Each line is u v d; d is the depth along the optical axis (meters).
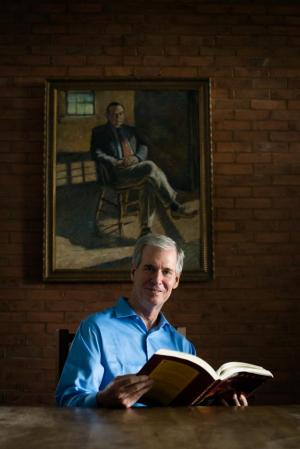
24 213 4.48
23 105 4.57
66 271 4.37
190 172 4.48
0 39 4.61
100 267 4.39
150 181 4.47
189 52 4.64
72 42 4.62
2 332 4.36
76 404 1.83
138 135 4.51
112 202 4.45
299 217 4.54
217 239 4.50
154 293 2.33
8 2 4.64
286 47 4.66
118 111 4.52
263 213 4.54
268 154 4.59
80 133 4.50
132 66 4.62
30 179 4.51
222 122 4.60
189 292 4.42
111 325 2.24
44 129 4.47
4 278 4.41
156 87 4.53
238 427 1.30
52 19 4.64
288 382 4.37
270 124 4.61
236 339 4.39
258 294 4.45
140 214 4.45
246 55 4.65
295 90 4.65
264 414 1.49
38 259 4.44
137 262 2.40
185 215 4.45
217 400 1.99
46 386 4.32
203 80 4.54
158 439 1.16
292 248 4.51
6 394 4.31
